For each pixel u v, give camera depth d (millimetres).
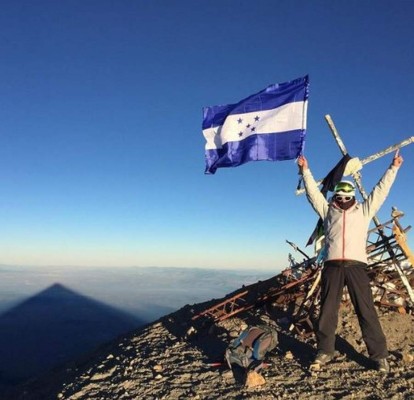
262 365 4793
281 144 5770
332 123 5684
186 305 9320
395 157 4469
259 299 6707
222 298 8602
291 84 5812
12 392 8453
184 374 4980
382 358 4586
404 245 5801
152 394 4609
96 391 5039
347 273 4602
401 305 6168
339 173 5535
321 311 4766
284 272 7090
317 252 6051
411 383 4352
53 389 6516
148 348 6363
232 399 4262
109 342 9430
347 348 5230
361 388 4309
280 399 4191
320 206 4840
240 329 6215
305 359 5062
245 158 5930
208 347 5789
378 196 4582
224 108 6246
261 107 5922
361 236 4641
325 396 4215
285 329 5965
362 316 4609
